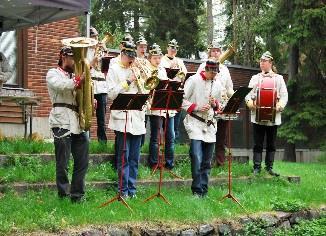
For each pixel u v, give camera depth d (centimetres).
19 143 1059
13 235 679
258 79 1202
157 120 1082
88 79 794
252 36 3123
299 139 2223
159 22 3297
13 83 1424
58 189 840
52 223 711
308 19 2147
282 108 1186
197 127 957
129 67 915
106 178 991
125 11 3350
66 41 771
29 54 1446
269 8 3048
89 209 795
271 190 1105
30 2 1023
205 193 978
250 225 886
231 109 966
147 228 778
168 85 868
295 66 2330
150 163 1102
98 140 1145
